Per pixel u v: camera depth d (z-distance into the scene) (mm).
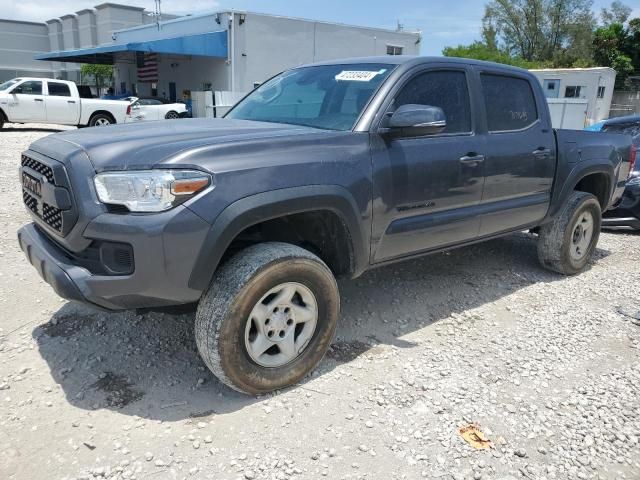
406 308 4375
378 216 3430
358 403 3039
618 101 38438
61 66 57906
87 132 3270
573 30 55719
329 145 3189
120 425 2775
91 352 3471
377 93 3549
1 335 3645
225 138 2957
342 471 2520
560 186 4934
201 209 2656
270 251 2939
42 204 3041
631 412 3037
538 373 3430
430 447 2701
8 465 2479
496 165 4207
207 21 24953
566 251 5145
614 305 4609
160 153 2705
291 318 3084
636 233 7371
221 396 3057
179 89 28359
